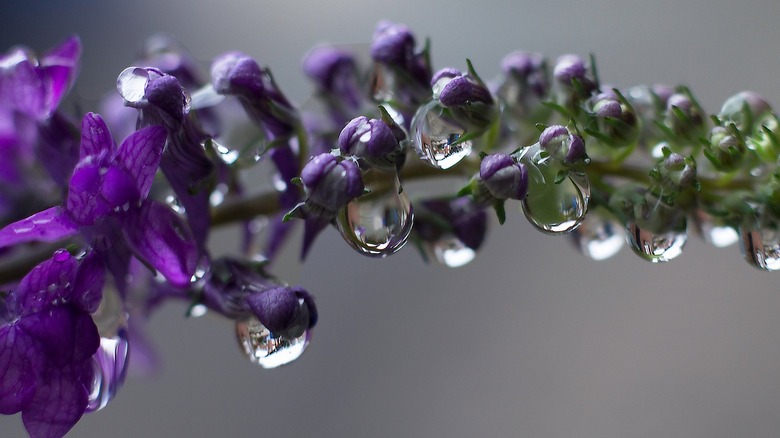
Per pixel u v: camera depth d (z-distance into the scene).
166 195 0.11
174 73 0.12
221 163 0.11
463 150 0.11
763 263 0.11
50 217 0.11
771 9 0.18
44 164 0.11
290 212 0.11
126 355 0.11
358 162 0.11
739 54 0.18
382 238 0.11
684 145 0.11
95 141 0.11
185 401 0.16
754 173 0.11
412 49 0.12
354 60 0.12
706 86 0.18
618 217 0.11
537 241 0.18
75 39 0.12
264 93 0.11
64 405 0.11
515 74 0.12
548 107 0.12
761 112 0.11
